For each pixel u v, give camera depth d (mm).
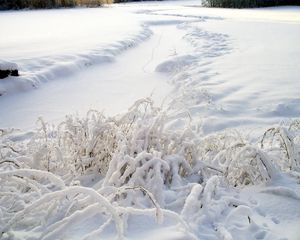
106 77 8914
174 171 2770
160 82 8438
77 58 9953
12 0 31016
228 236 2014
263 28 17500
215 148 3465
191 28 18734
